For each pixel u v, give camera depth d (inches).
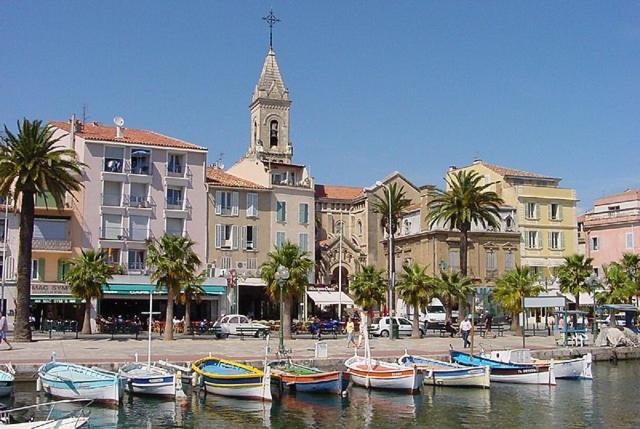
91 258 2568.9
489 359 1744.6
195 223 3221.0
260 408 1334.9
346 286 3550.7
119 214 3080.7
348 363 1663.4
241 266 3289.9
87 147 3043.8
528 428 1211.2
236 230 3302.2
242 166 3710.6
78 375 1375.5
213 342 2237.9
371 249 3885.3
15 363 1553.9
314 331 2706.7
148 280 2984.7
